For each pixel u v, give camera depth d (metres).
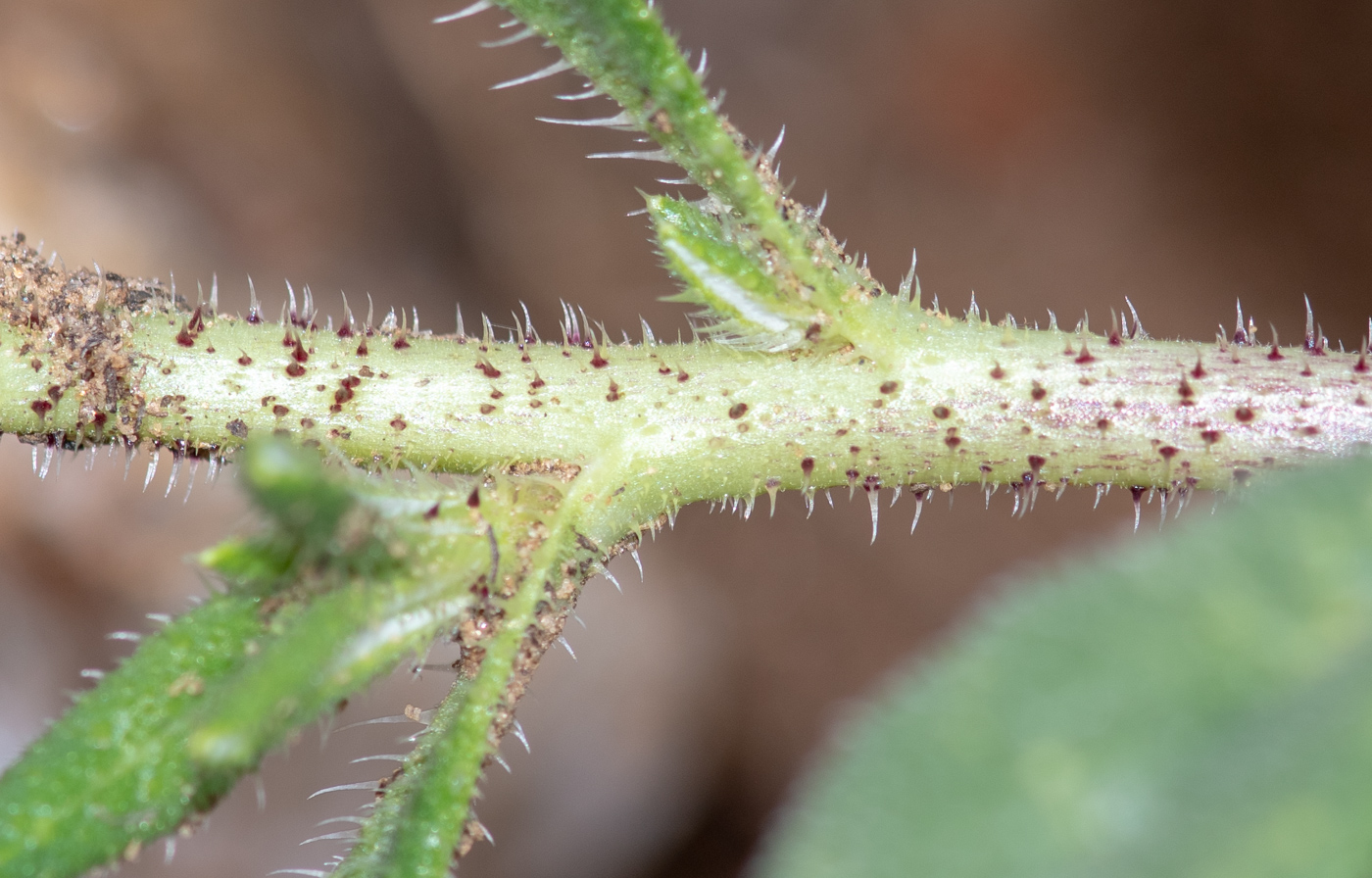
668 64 0.07
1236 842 0.06
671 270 0.08
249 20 0.15
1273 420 0.08
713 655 0.16
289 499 0.07
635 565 0.15
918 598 0.17
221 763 0.07
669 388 0.08
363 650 0.07
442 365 0.08
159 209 0.14
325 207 0.15
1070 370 0.08
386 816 0.07
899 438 0.08
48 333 0.08
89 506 0.12
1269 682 0.06
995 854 0.06
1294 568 0.06
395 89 0.17
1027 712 0.06
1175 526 0.07
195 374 0.08
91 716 0.07
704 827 0.15
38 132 0.13
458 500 0.07
